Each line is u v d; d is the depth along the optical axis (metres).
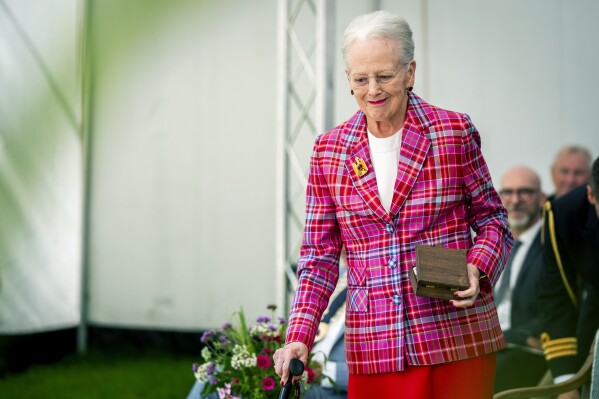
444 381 2.94
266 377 4.29
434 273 2.74
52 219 11.12
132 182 11.41
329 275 3.19
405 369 2.95
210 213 10.93
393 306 2.95
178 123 11.16
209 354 4.59
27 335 10.77
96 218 11.59
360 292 3.04
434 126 2.98
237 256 10.73
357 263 3.07
